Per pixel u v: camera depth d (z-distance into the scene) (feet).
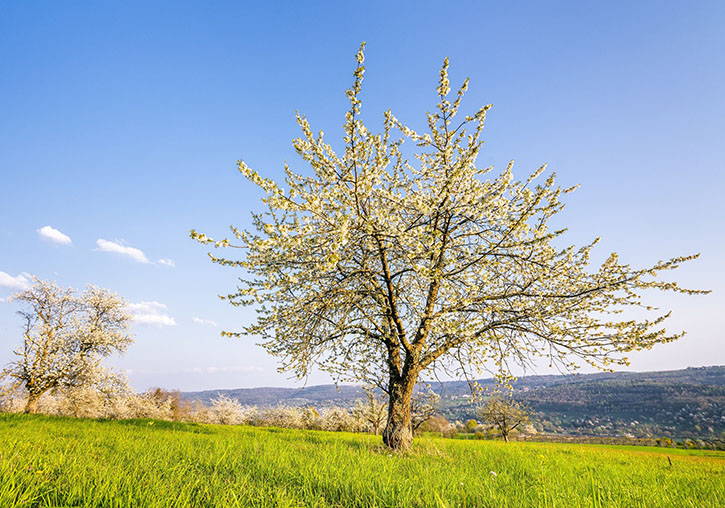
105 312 99.81
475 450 36.65
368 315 38.75
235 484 12.46
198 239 24.30
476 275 36.73
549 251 34.78
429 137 36.29
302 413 160.97
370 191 31.27
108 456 17.94
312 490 13.37
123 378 98.78
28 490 9.83
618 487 17.33
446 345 34.78
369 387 41.42
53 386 90.48
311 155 30.60
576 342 33.27
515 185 37.52
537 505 11.95
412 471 17.78
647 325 32.53
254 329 33.50
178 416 181.88
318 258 31.17
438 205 34.40
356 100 26.68
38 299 91.35
